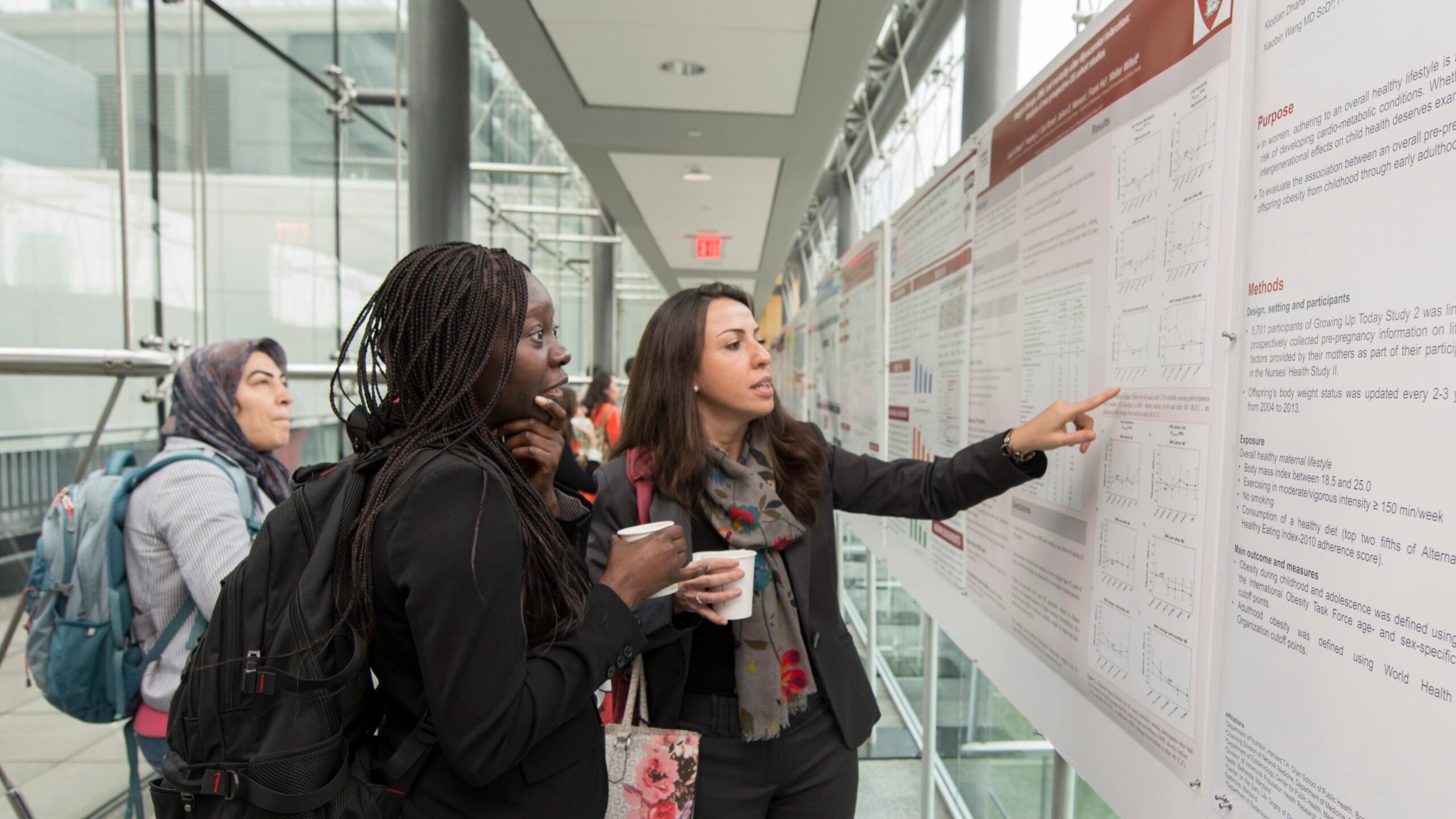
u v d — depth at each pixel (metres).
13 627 1.64
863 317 3.02
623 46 3.52
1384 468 0.57
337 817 0.73
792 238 8.29
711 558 1.22
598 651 0.85
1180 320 0.85
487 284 0.83
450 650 0.71
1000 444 1.21
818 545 1.42
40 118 2.52
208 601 1.55
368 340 0.86
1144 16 0.93
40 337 2.53
